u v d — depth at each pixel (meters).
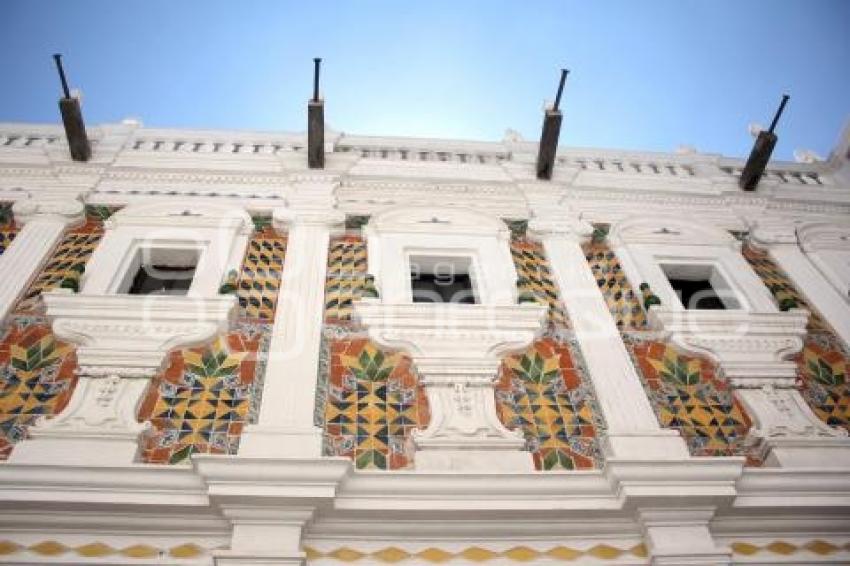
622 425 5.53
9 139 8.59
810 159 10.36
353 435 5.28
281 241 7.42
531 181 8.54
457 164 8.84
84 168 8.04
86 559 4.30
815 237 8.30
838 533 4.94
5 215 7.37
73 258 6.88
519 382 5.92
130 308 6.07
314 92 8.05
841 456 5.45
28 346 5.78
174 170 8.20
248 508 4.51
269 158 8.55
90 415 5.12
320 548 4.53
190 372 5.67
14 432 5.08
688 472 4.86
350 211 7.90
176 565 4.33
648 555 4.64
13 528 4.39
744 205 8.78
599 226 8.12
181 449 5.04
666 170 9.41
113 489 4.48
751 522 4.88
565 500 4.73
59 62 7.66
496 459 5.15
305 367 5.74
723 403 5.98
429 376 5.78
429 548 4.58
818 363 6.54
